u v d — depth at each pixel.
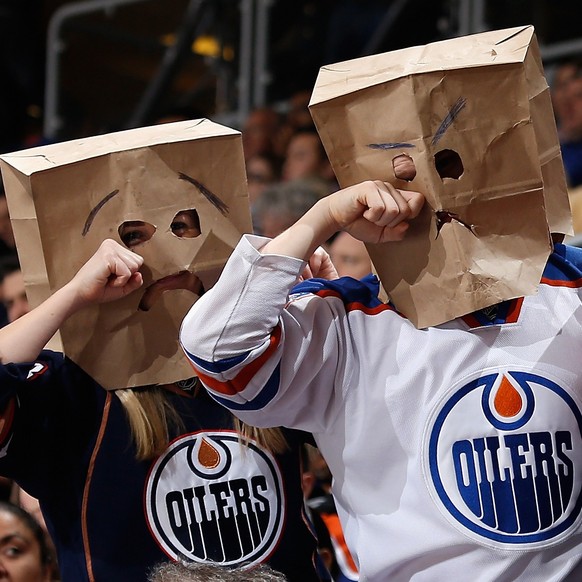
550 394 5.23
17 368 5.40
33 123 18.17
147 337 5.68
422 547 5.18
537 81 5.35
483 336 5.29
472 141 5.00
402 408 5.25
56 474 5.85
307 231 5.16
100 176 5.43
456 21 13.54
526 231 5.13
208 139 5.44
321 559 6.20
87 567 5.75
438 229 5.12
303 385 5.27
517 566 5.15
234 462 5.84
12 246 13.25
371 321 5.39
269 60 15.10
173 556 5.73
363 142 5.12
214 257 5.57
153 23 17.33
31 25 18.33
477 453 5.19
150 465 5.79
